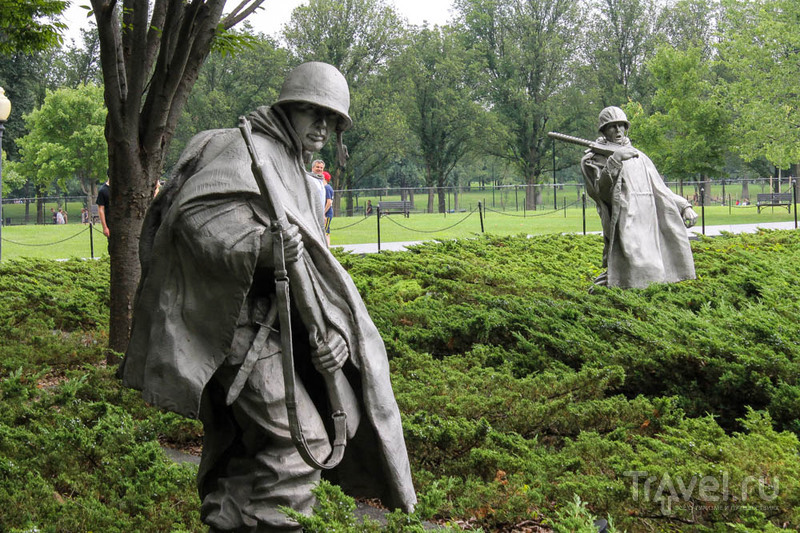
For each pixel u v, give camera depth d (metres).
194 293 3.53
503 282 11.62
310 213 3.82
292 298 3.60
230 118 54.50
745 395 6.55
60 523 4.22
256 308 3.60
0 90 16.31
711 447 4.91
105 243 26.38
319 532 3.29
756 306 8.60
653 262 11.29
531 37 57.44
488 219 35.81
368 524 3.68
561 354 7.67
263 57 53.47
